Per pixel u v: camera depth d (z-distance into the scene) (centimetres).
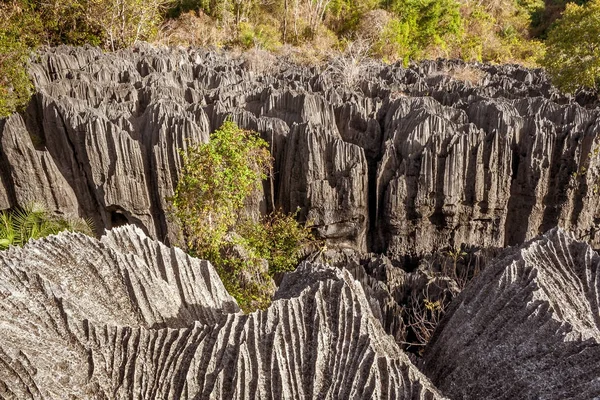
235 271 1669
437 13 6219
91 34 4484
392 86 3297
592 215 2438
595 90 3147
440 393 883
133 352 877
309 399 827
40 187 2188
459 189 2275
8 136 2089
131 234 1143
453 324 1099
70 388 809
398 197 2284
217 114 2470
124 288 1027
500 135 2258
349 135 2617
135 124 2420
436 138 2230
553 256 1156
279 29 6225
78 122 2192
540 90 3262
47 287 934
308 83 3122
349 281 1080
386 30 5606
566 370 859
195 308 1108
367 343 870
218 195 1734
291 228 2105
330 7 6500
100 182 2198
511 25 7500
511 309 1005
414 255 2388
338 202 2286
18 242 1772
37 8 4188
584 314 1028
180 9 6275
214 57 4094
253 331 893
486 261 1859
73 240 1066
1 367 788
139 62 3525
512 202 2425
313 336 892
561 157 2311
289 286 1155
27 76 2602
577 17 3142
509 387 897
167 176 2219
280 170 2388
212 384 841
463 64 4281
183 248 2266
